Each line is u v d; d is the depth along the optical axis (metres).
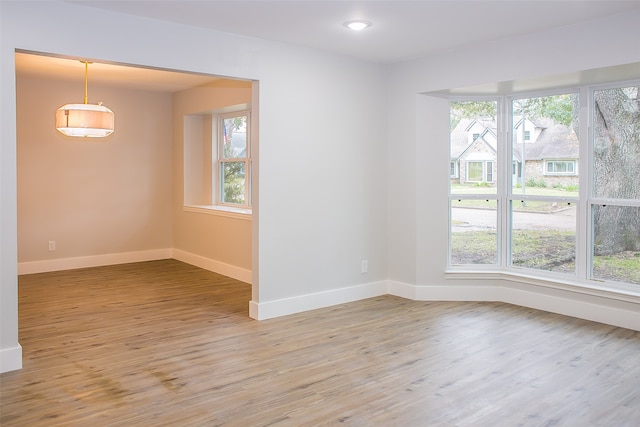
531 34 4.26
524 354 3.67
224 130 7.07
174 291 5.65
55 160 6.68
